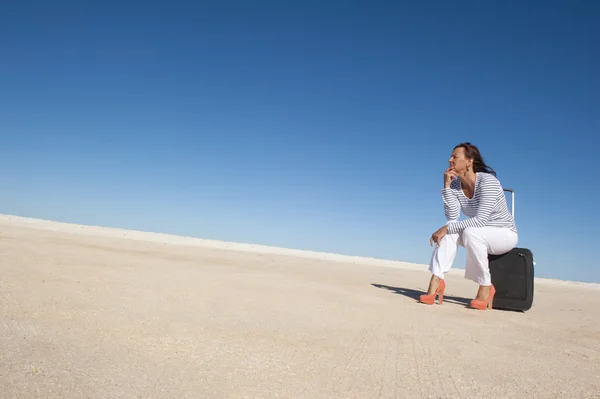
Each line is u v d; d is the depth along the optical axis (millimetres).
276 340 2367
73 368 1709
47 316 2459
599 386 1972
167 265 5129
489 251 4203
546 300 5551
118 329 2326
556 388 1911
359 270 7434
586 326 3584
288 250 11797
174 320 2619
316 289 4395
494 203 4176
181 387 1628
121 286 3562
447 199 4445
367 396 1690
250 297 3607
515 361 2299
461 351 2422
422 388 1817
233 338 2336
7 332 2096
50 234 7578
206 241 11641
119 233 10969
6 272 3631
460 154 4371
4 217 12250
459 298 4984
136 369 1771
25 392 1457
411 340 2592
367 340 2518
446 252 4234
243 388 1669
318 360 2080
